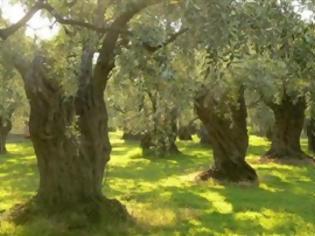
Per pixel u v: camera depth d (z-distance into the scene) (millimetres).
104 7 15227
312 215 21156
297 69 10750
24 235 16641
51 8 13906
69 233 16891
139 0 12812
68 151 18219
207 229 18312
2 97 19922
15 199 24922
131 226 17875
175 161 44000
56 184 18297
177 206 22688
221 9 8992
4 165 43438
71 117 17906
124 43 15516
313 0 10336
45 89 17391
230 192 26734
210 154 50594
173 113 19359
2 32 13719
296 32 9930
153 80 12578
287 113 42062
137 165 41281
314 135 53344
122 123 39125
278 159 41594
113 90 22531
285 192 26938
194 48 11273
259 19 9438
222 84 20797
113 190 27453
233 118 30062
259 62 17234
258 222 19688
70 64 16625
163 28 11531
